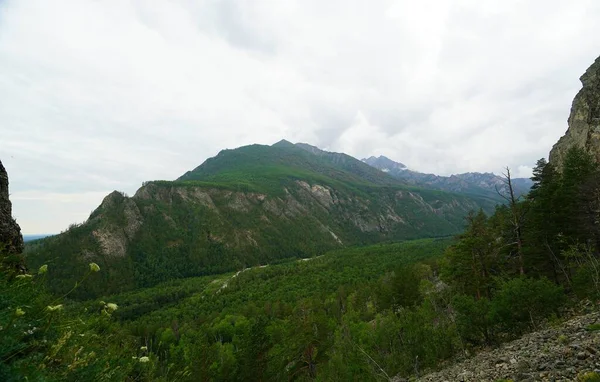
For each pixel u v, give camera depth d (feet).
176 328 245.24
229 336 231.50
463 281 115.65
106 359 14.33
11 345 10.89
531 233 100.99
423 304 110.93
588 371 27.53
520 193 106.93
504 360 43.83
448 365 65.46
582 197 98.37
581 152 132.26
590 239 94.17
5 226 30.37
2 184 31.86
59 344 12.94
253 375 56.39
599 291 58.29
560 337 41.68
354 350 76.74
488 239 114.32
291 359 96.37
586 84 199.00
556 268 99.09
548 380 29.17
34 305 13.44
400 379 66.23
